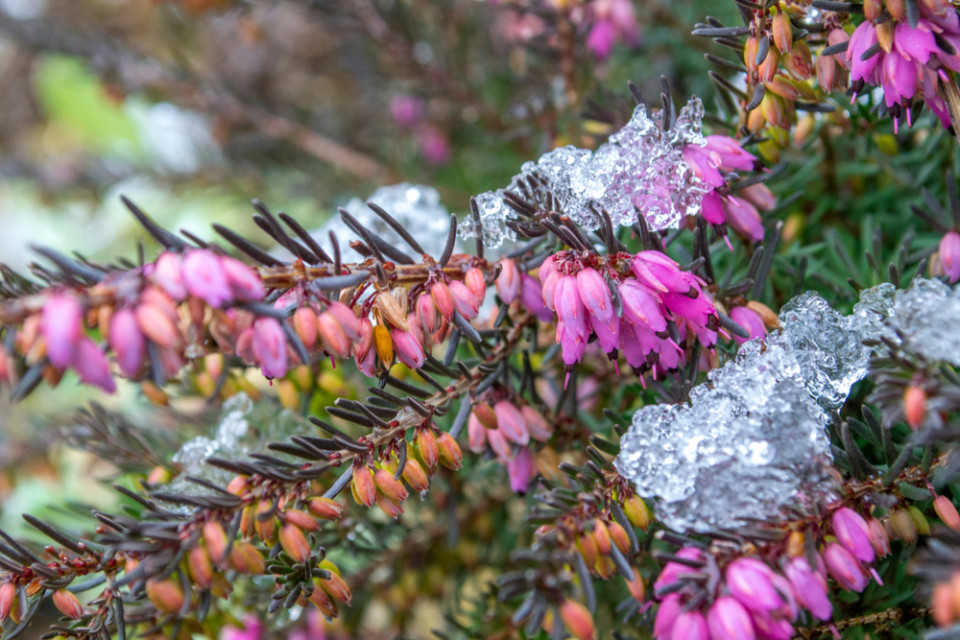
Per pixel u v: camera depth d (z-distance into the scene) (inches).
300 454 7.7
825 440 7.7
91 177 15.0
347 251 9.3
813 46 8.3
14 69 21.3
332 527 9.4
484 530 10.3
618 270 7.5
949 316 7.3
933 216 8.5
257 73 17.0
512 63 12.5
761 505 7.5
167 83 14.0
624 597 9.6
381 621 11.7
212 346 7.5
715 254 9.0
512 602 9.4
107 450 9.5
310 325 7.2
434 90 12.9
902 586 8.1
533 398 8.7
